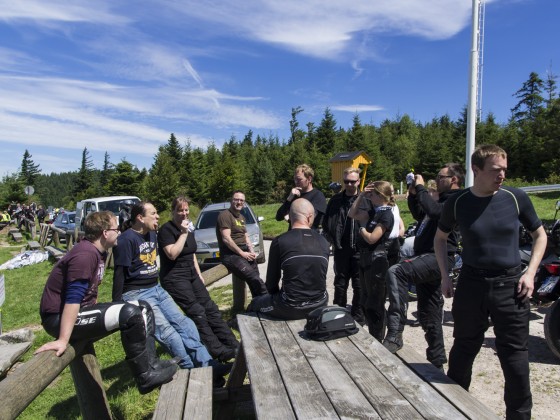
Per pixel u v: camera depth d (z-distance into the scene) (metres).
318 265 3.43
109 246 3.44
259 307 3.60
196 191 45.56
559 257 5.32
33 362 2.74
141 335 3.26
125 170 43.53
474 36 9.50
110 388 4.61
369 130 58.88
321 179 45.06
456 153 41.09
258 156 57.75
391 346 3.33
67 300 3.06
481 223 2.73
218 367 4.08
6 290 11.11
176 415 2.67
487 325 2.83
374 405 2.11
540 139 34.34
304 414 2.03
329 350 2.85
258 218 10.87
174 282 4.57
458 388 2.44
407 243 6.31
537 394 3.71
